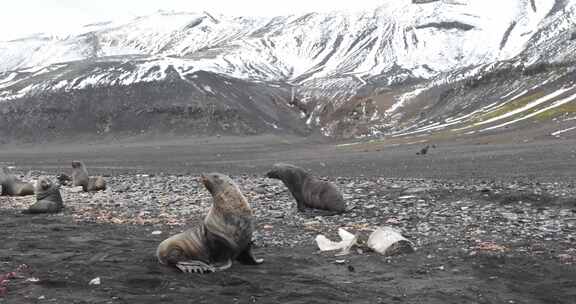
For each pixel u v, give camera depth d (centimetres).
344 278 1036
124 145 14138
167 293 928
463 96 15788
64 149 13700
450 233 1448
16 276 1021
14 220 1767
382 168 4200
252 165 5591
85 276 1023
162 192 2608
